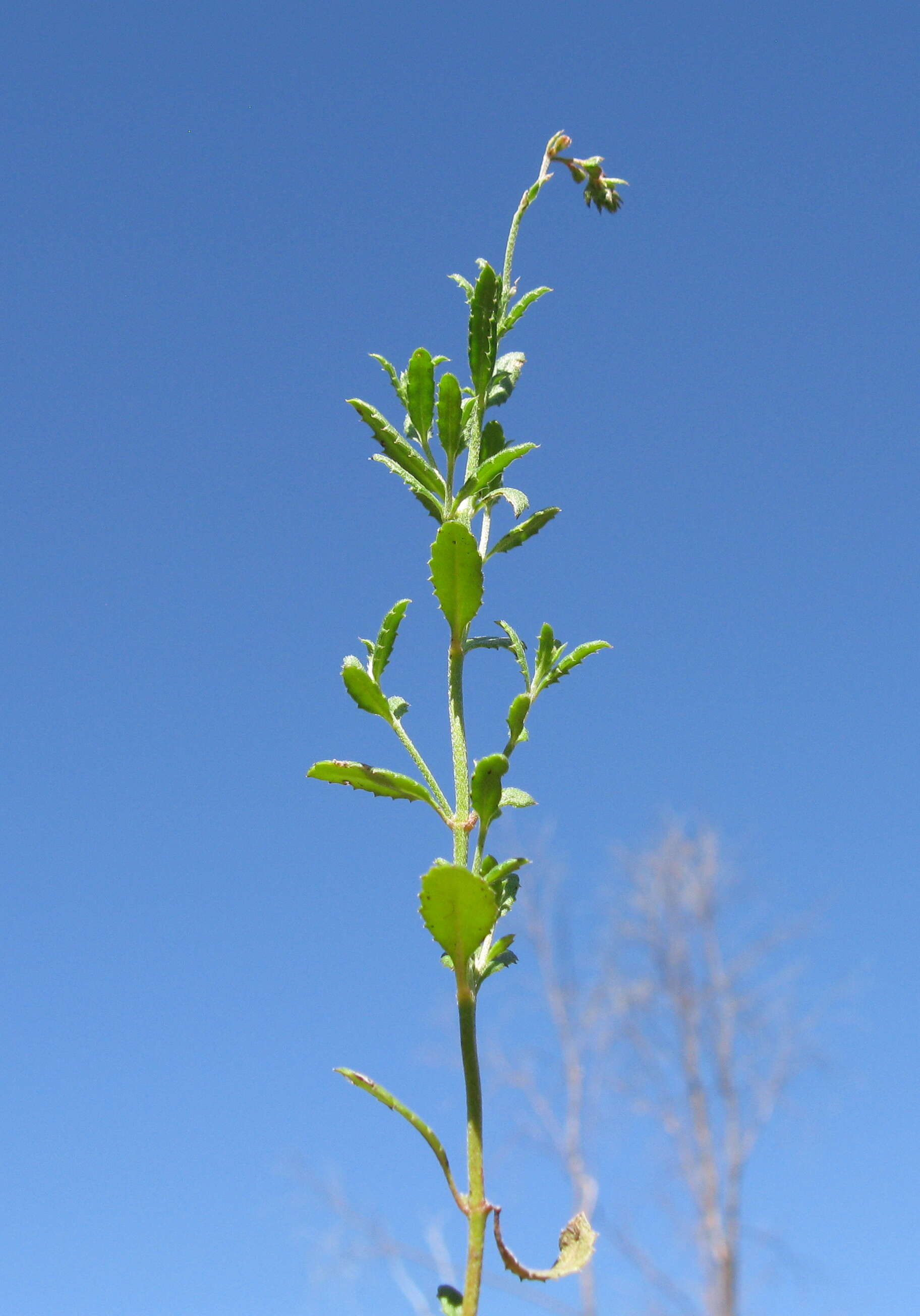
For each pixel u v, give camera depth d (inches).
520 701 15.8
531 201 17.1
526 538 16.6
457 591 15.6
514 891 15.5
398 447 16.1
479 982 15.0
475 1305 14.1
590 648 16.0
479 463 16.2
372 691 15.7
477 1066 14.7
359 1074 14.5
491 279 16.3
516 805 15.9
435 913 14.6
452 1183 14.5
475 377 16.2
